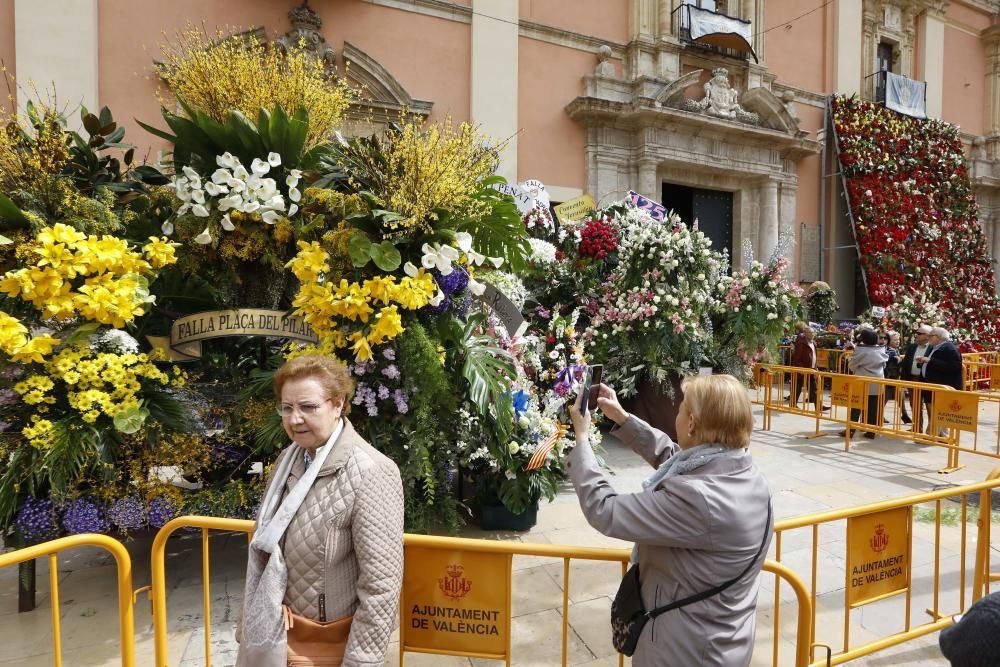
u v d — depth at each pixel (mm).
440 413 3189
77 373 2564
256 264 3111
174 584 3070
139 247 2957
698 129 12031
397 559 1521
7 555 1558
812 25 14227
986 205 17281
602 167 11617
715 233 13477
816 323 12398
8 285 2412
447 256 2865
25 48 7754
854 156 13484
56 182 2662
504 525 3822
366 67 9531
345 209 2910
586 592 3053
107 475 2662
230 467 3180
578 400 1771
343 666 1433
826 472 5223
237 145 2961
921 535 3812
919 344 7273
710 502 1355
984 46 16891
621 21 12109
